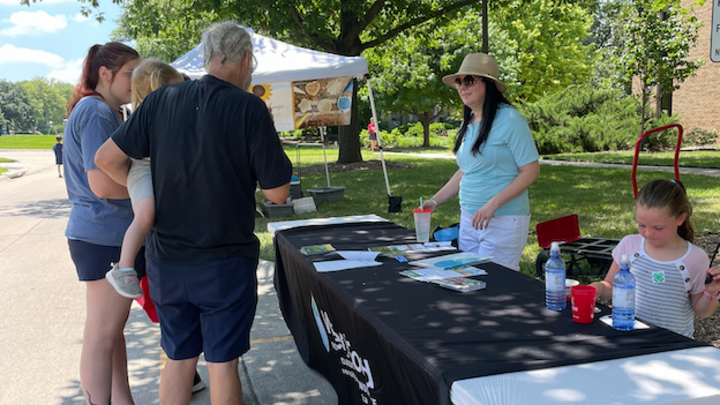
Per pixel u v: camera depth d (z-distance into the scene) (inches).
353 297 82.0
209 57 80.4
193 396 119.8
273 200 82.7
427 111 1186.6
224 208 77.9
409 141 1266.0
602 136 805.2
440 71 1023.6
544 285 84.7
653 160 617.3
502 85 114.3
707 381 49.8
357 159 714.2
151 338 160.4
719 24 170.2
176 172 77.1
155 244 80.8
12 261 263.6
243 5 503.8
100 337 94.3
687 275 79.4
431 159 796.6
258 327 164.4
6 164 1091.9
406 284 87.7
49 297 203.0
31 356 148.1
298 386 124.6
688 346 57.9
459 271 93.3
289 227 144.9
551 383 50.4
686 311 81.7
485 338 62.8
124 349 105.2
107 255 92.4
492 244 119.6
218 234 78.0
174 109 77.8
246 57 82.2
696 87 814.5
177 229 78.5
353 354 86.4
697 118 821.9
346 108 335.3
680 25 606.9
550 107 853.2
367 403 83.8
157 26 629.0
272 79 305.0
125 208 93.4
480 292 81.8
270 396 120.0
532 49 1125.7
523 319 69.1
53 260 263.9
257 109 78.6
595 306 73.9
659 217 76.3
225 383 79.7
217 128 76.4
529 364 54.5
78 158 90.3
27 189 631.2
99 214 90.8
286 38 608.7
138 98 91.4
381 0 573.0
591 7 668.7
